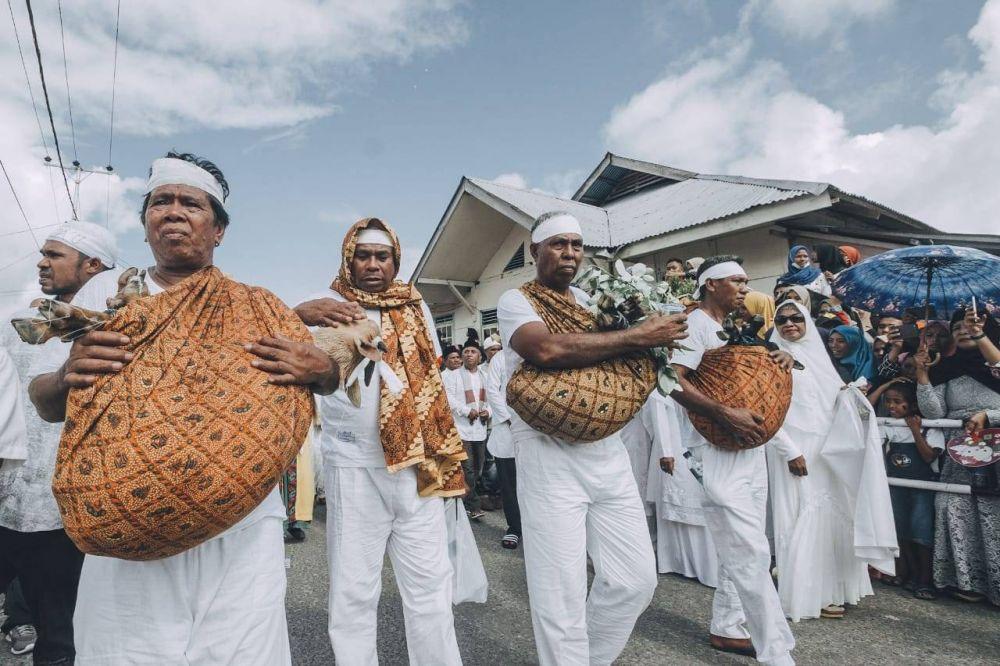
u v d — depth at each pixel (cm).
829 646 306
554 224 253
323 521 636
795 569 338
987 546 354
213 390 128
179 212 157
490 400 539
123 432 118
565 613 236
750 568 274
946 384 382
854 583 354
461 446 260
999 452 339
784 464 348
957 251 397
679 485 420
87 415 121
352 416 239
